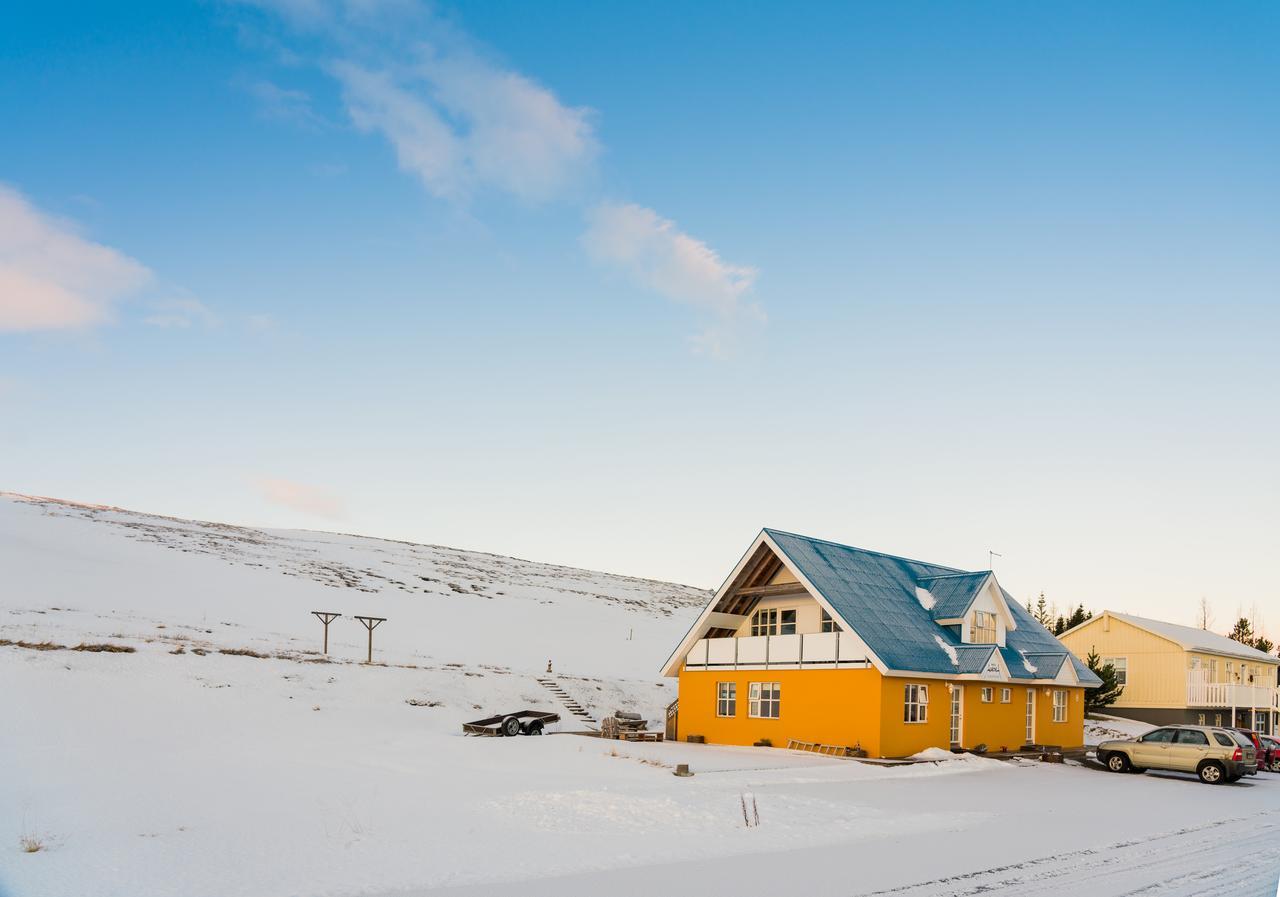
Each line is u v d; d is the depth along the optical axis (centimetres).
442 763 2280
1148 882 1110
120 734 2408
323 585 6788
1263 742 3120
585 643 6806
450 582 8481
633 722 3431
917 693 2862
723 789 1883
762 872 1130
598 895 1000
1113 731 4275
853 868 1161
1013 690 3241
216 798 1639
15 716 2352
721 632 3466
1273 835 1533
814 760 2620
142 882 1055
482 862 1171
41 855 1182
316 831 1359
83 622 3744
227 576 6281
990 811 1733
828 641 2923
